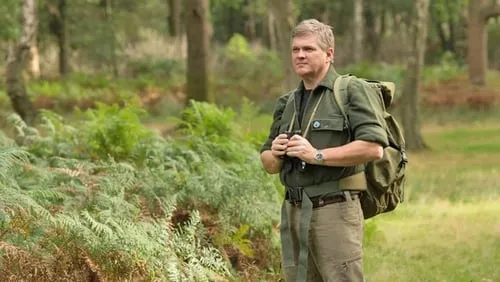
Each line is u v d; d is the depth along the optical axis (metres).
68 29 49.41
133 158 10.64
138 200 8.41
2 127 18.55
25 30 19.05
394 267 9.90
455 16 58.12
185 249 7.60
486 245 11.16
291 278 5.94
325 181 5.69
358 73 42.88
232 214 9.03
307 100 5.83
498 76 50.06
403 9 57.81
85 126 11.55
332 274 5.69
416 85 26.53
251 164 10.21
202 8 22.14
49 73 48.12
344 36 65.19
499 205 14.70
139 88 39.81
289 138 5.82
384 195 5.88
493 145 26.98
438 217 13.52
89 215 7.00
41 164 9.98
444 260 10.30
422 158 24.17
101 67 50.78
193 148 11.29
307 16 65.06
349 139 5.68
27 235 6.77
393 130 5.87
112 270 6.91
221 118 12.09
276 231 9.83
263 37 71.00
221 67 45.84
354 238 5.70
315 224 5.71
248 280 8.49
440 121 35.38
